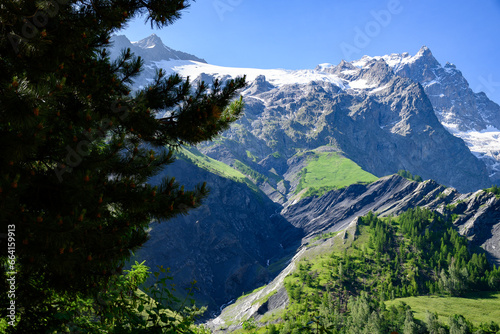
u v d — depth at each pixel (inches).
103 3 367.6
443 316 6003.9
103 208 300.4
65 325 270.8
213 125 413.4
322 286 7145.7
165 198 338.6
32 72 307.3
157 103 410.9
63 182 273.1
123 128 378.9
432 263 7854.3
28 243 237.0
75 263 263.6
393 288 7071.9
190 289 289.6
